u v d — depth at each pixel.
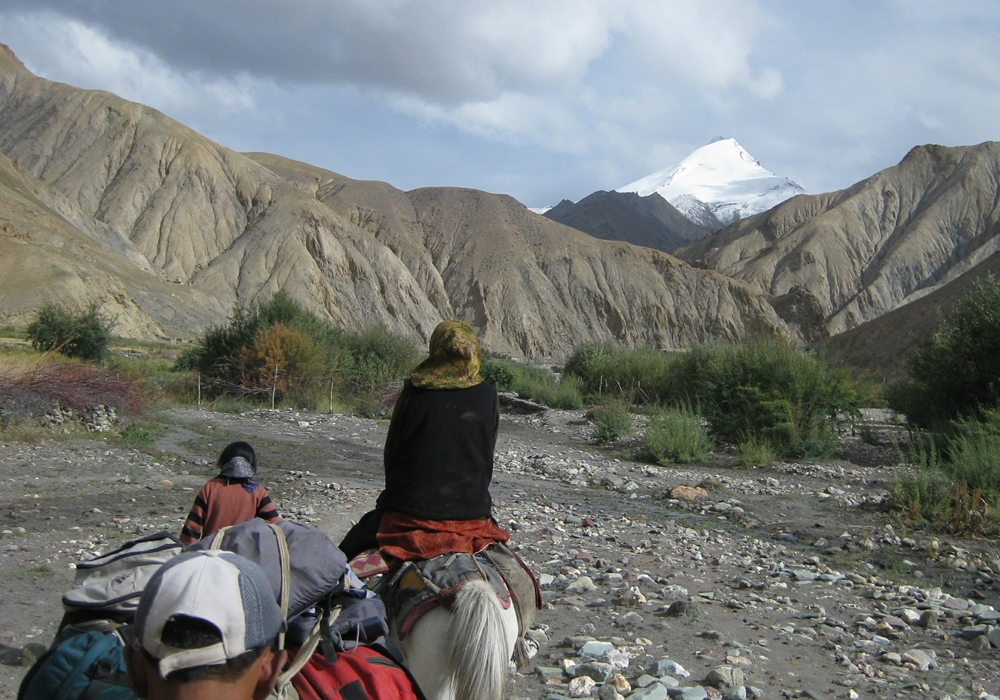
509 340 162.12
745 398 22.12
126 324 83.50
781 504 14.93
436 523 3.91
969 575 10.30
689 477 18.09
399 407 4.09
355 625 2.85
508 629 3.74
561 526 12.01
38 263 81.75
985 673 6.57
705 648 6.79
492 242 179.75
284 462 17.34
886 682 6.22
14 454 15.06
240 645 1.92
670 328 174.00
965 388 22.50
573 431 26.97
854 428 26.33
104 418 19.02
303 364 29.80
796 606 8.41
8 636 6.23
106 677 2.44
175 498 12.48
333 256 153.88
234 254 150.12
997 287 22.69
